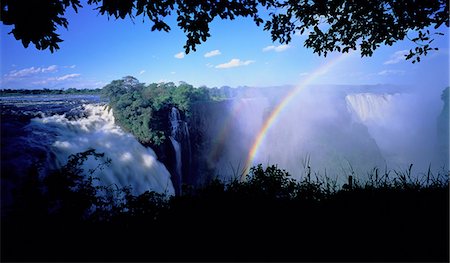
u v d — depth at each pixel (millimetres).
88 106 39281
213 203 4762
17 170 17000
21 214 4594
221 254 3680
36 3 4395
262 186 5309
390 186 5594
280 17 6812
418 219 4121
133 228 4359
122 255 3750
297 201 5000
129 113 33844
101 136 30422
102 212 4938
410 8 5262
